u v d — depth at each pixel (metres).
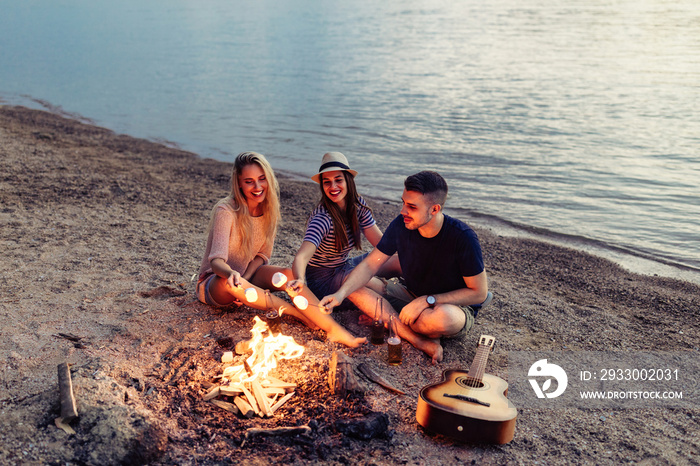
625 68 25.56
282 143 13.88
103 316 3.79
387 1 96.62
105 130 14.84
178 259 5.18
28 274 4.48
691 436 2.94
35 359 3.08
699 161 11.90
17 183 7.73
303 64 29.34
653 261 6.98
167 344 3.44
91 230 5.92
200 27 55.00
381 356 3.51
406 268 3.67
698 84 21.39
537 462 2.62
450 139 14.12
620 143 13.53
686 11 51.81
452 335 3.61
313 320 3.67
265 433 2.56
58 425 2.36
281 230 6.95
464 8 69.25
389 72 26.30
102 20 66.25
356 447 2.57
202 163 11.45
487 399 2.76
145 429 2.37
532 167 11.57
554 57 29.78
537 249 7.13
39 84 23.62
